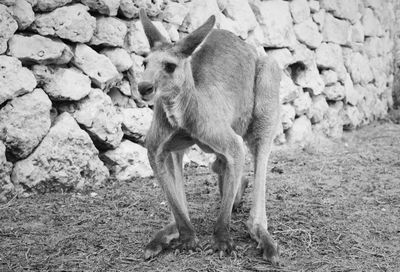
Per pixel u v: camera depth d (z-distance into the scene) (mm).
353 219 3062
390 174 3809
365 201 3316
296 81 4555
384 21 6090
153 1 3648
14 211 3010
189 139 2639
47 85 3264
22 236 2783
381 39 6031
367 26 5633
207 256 2627
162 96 2523
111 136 3443
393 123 5785
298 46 4512
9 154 3160
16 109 3127
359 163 4051
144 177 3557
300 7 4551
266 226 2777
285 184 3543
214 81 2703
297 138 4480
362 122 5496
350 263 2637
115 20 3504
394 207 3238
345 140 4855
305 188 3496
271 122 2939
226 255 2631
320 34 4758
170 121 2562
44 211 3037
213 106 2637
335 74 4918
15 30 3160
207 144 2619
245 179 3117
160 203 3188
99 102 3410
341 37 5078
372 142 4727
